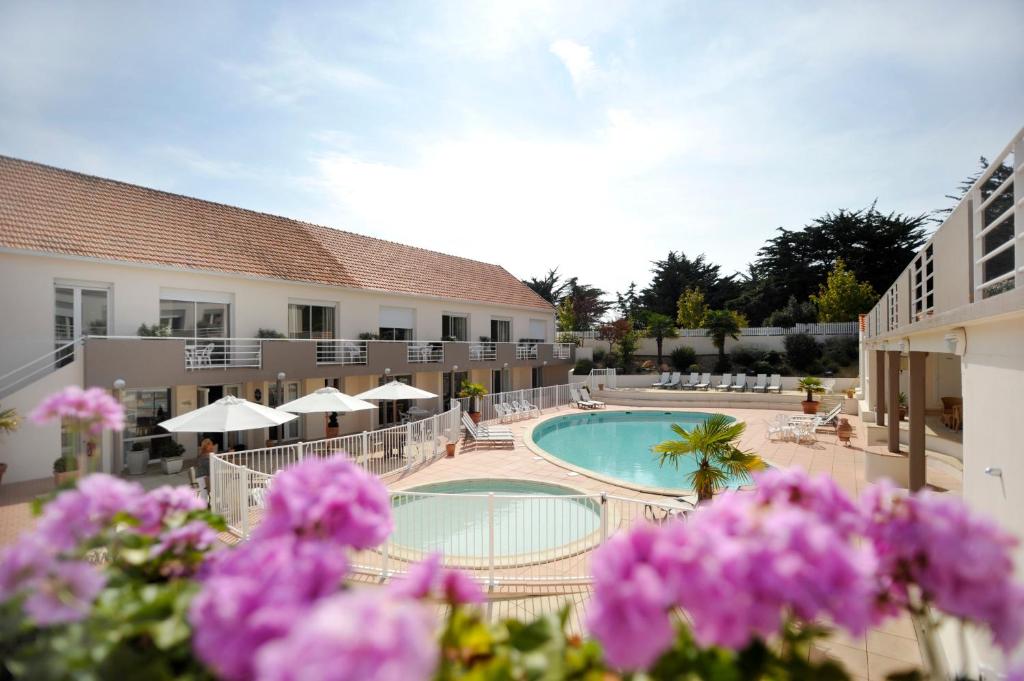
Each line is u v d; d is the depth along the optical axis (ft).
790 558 4.98
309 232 79.56
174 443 49.39
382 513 7.36
